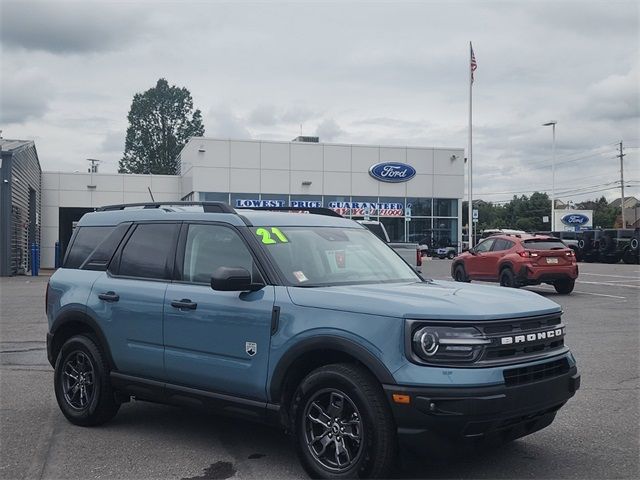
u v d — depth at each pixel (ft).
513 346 14.78
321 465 15.21
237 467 16.85
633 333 39.47
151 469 16.76
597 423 20.63
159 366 18.58
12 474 16.48
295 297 16.15
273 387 16.07
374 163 133.59
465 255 69.82
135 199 140.87
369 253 19.51
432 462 16.84
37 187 127.65
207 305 17.49
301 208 23.89
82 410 20.62
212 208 18.97
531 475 16.07
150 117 275.59
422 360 14.05
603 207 395.55
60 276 22.07
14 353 33.78
